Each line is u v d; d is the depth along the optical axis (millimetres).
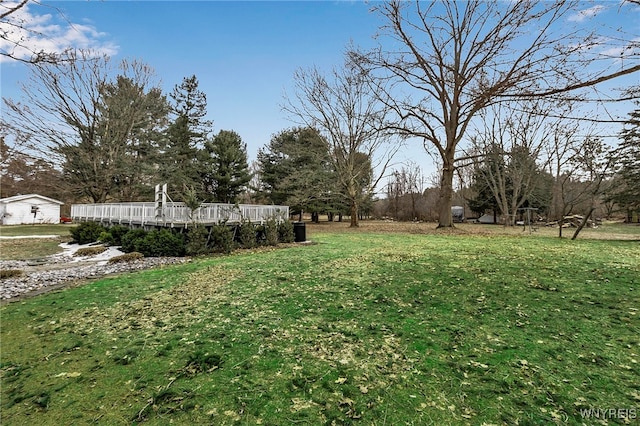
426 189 39062
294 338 3102
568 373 2340
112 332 3383
